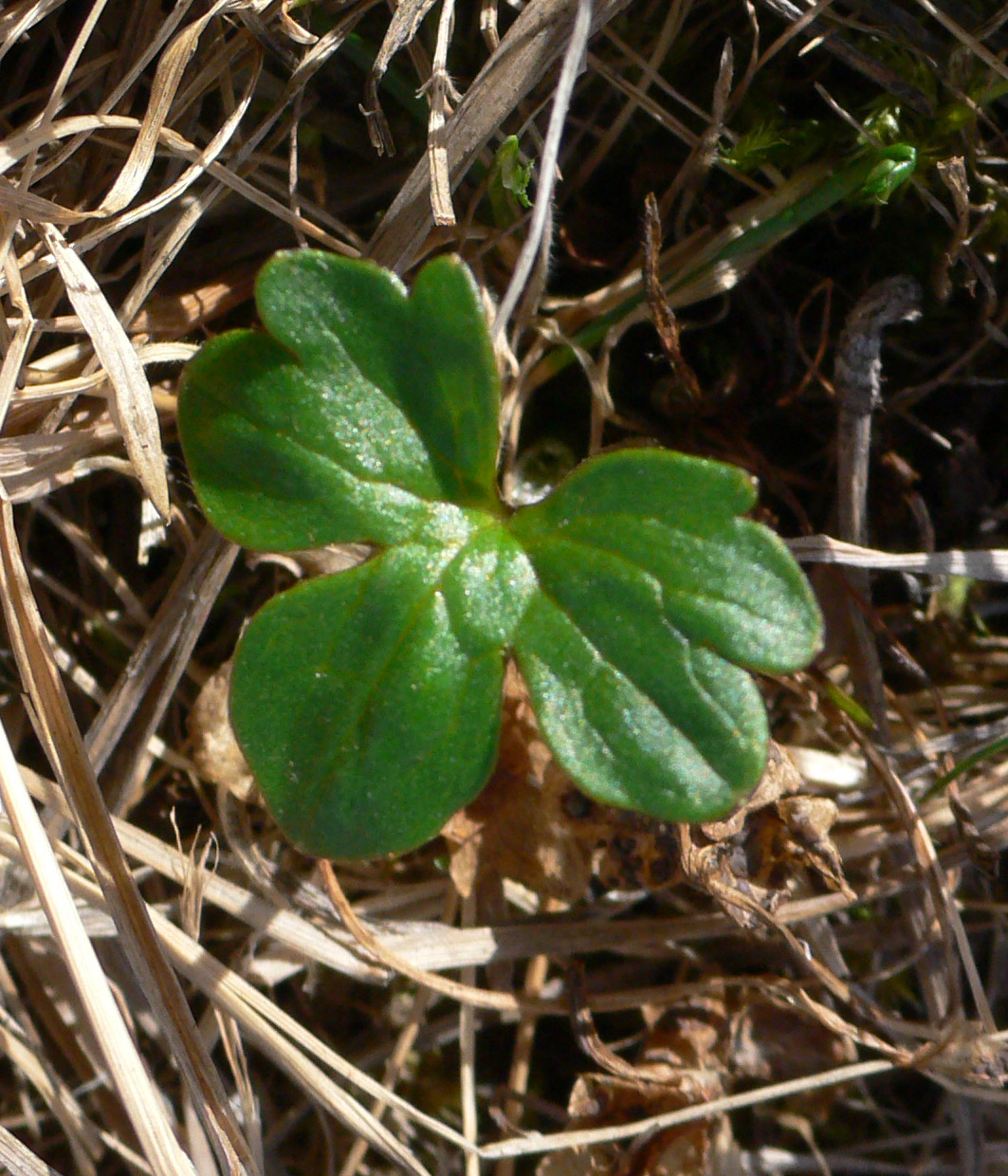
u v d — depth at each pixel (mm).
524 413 168
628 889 157
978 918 171
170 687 157
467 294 141
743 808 155
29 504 165
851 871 167
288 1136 172
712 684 142
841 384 159
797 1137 173
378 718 144
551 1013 164
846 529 162
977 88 159
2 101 158
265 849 165
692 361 167
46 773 168
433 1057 173
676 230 162
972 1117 166
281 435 144
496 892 164
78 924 144
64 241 149
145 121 150
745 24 161
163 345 153
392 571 144
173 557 169
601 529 144
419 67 156
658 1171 160
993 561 157
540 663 144
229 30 154
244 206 161
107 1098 167
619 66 161
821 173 159
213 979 154
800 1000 159
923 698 170
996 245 163
